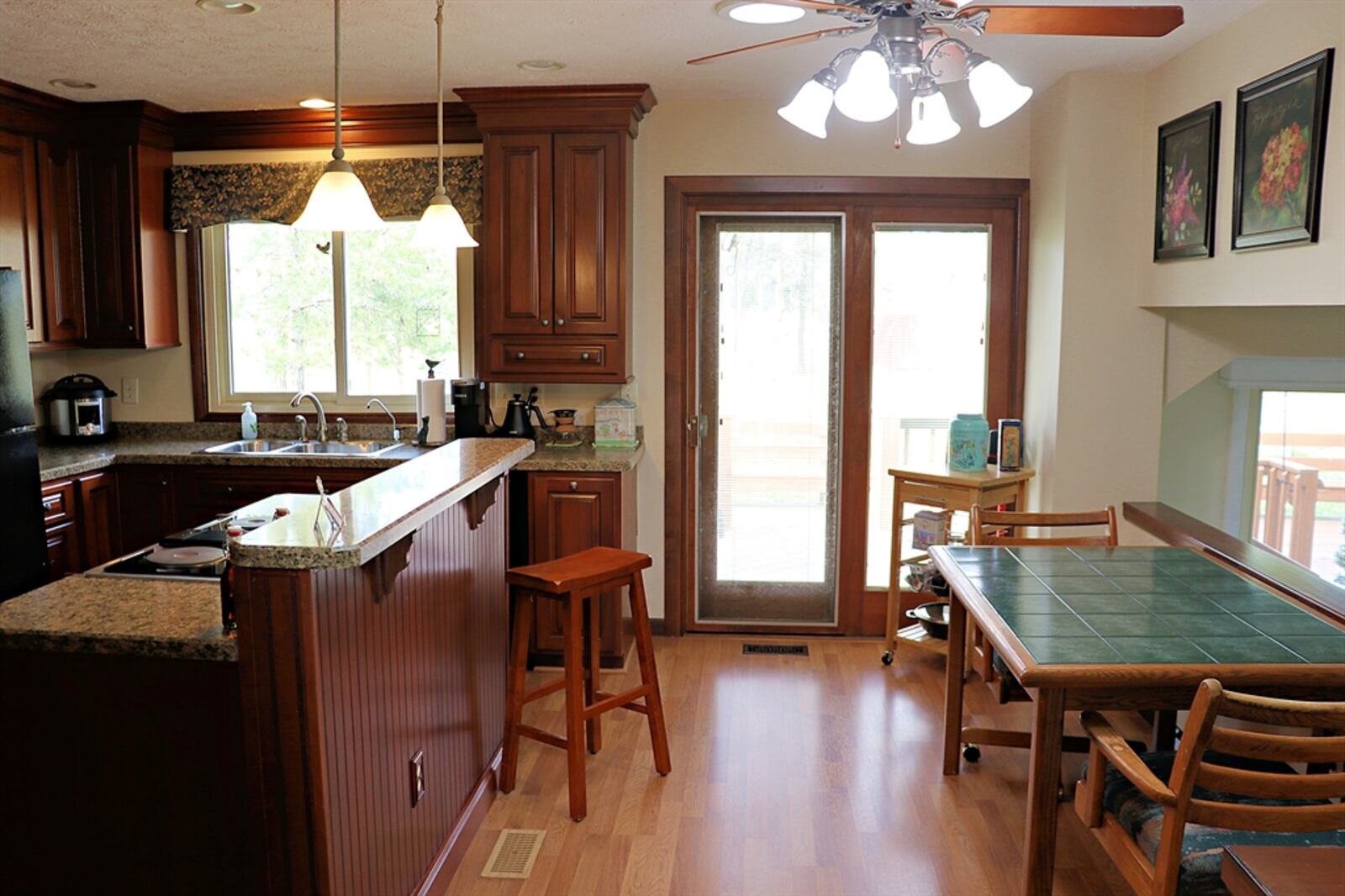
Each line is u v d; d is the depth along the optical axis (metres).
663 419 4.75
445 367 4.86
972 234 4.65
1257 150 3.12
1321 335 4.08
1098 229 4.12
